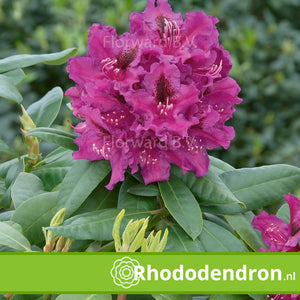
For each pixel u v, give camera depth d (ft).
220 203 2.97
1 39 7.29
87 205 3.07
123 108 2.93
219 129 3.04
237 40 7.31
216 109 3.03
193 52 2.91
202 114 2.93
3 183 3.51
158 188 3.01
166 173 2.97
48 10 7.33
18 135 6.77
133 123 2.89
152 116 2.86
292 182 3.12
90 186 2.96
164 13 2.98
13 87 3.17
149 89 2.87
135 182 3.04
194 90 2.87
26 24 7.30
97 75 2.97
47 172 3.37
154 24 2.97
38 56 3.26
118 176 2.95
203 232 3.01
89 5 7.27
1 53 7.09
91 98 2.90
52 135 3.06
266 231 2.99
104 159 3.01
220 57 3.00
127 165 2.96
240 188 3.11
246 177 3.13
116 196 3.10
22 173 3.26
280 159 7.27
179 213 2.92
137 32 2.94
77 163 3.02
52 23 7.33
